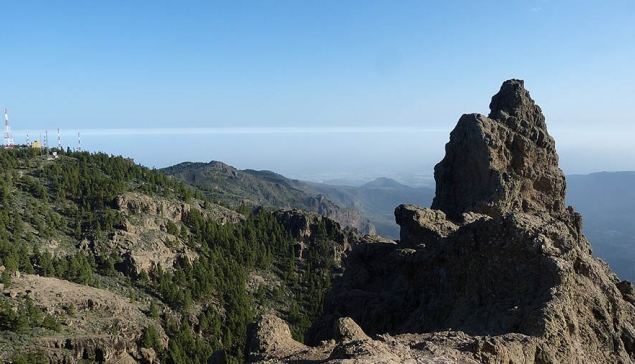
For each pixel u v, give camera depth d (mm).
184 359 98625
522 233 39031
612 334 34031
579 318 34125
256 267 162500
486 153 66000
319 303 134250
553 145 71062
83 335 92250
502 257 39812
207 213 189375
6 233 125812
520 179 67188
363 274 64562
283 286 151750
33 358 80875
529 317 32719
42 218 143625
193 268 141875
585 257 38500
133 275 132000
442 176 72562
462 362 25953
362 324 52594
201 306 129500
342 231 186375
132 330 100938
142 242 143625
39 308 94375
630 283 41781
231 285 139875
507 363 27047
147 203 163625
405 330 45562
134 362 95188
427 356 26531
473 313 38906
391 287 59031
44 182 169125
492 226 41312
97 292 109625
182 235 159875
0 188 148375
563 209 69750
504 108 73500
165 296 125312
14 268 105625
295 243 176625
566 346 30484
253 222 188125
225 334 115688
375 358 24719
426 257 50031
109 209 153750
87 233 142000
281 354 32250
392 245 68688
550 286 35438
